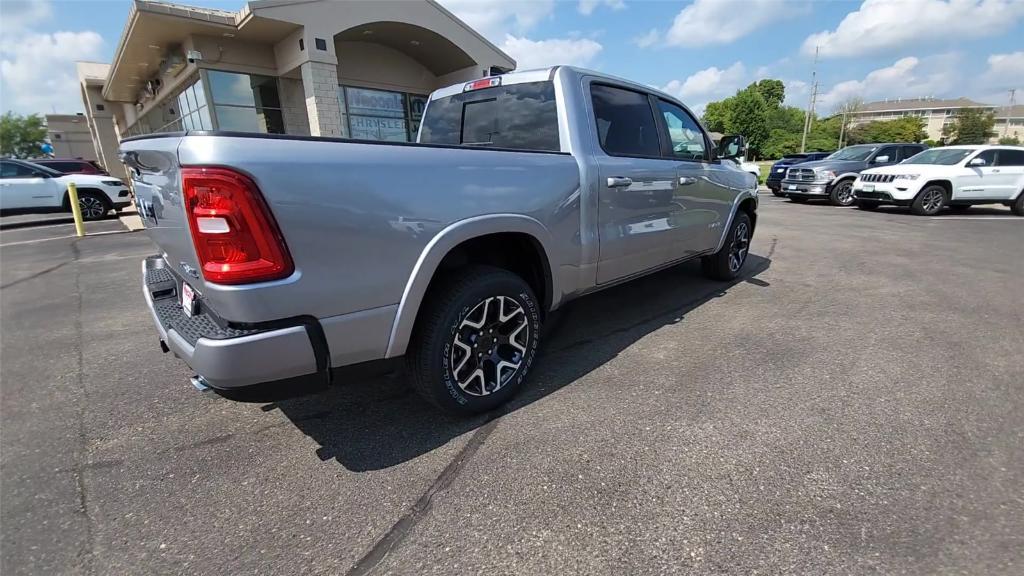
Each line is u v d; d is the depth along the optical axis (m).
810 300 4.53
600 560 1.68
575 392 2.85
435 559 1.71
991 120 73.06
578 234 2.97
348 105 14.27
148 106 19.14
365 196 1.95
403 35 13.44
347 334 2.00
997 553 1.67
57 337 4.00
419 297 2.17
